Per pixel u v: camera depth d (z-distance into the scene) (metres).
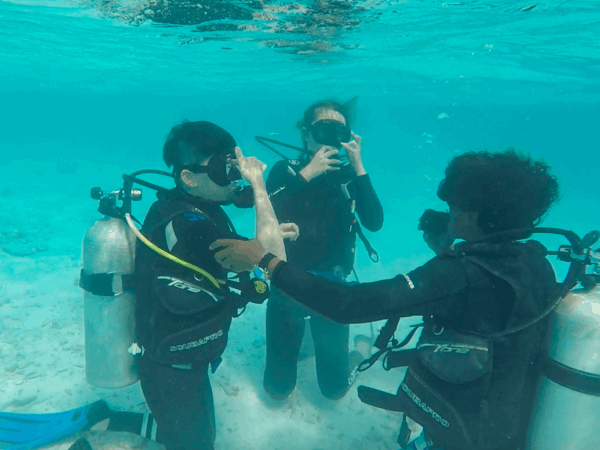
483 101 32.19
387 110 49.16
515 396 1.73
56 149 49.12
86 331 2.71
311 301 1.70
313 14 9.38
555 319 1.79
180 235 2.35
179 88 29.11
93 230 2.58
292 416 4.02
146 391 2.66
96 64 19.11
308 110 3.96
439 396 1.81
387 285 1.64
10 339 4.94
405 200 18.47
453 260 1.71
